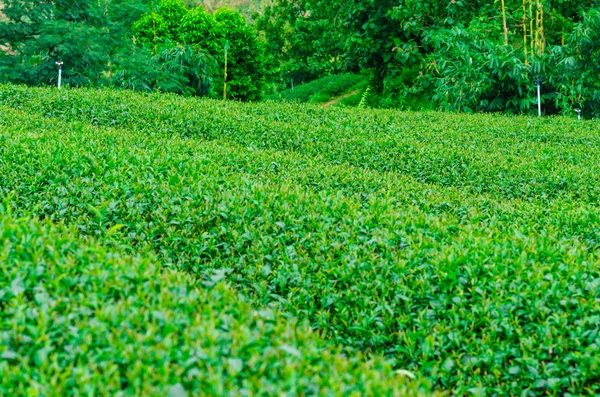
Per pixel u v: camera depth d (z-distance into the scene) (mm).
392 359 4922
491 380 4746
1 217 5422
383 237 6309
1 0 22953
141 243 6754
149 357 3324
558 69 23703
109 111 14500
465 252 5703
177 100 16609
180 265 6438
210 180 7801
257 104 17516
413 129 15383
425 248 6020
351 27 30297
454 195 8805
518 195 10250
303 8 52844
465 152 12172
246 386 3109
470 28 24531
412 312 5383
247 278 6105
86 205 7281
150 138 11156
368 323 5223
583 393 4633
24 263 4301
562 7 28875
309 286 5785
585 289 5332
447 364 4746
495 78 23484
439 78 25188
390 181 9312
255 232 6547
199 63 25516
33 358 3385
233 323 3730
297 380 3230
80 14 23859
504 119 18266
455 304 5262
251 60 38906
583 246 6398
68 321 3605
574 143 15633
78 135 10352
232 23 38062
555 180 10344
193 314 3869
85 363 3361
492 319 5078
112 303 4023
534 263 5641
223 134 13633
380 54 29406
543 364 4656
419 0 27031
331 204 7328
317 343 4008
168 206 7098
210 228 6883
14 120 11672
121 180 7734
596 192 9977
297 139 13219
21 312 3602
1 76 22422
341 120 15891
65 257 4633
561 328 4883
